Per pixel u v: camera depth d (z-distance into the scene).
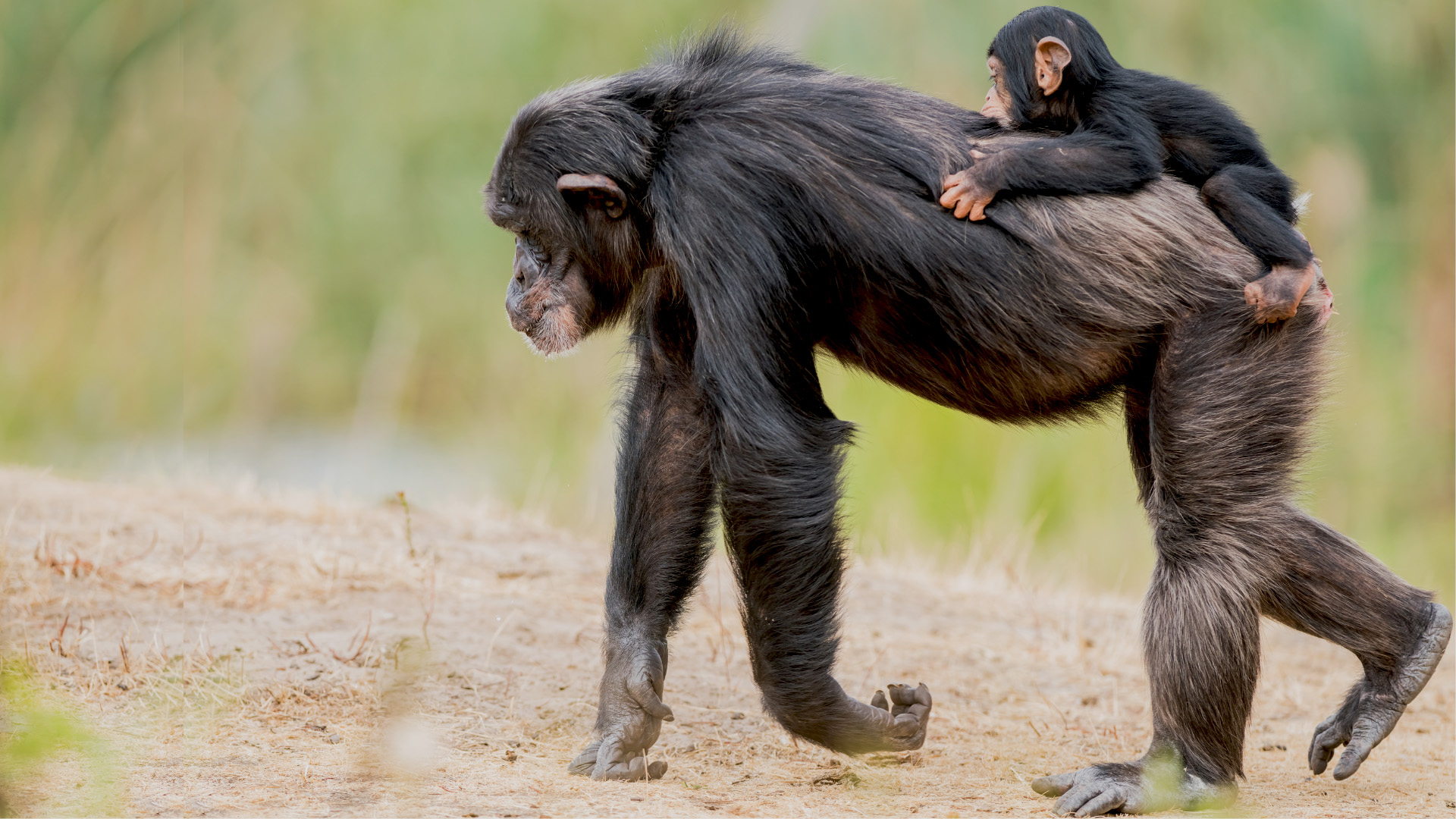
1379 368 28.33
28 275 28.52
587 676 11.42
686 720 10.87
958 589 16.56
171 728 9.41
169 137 29.98
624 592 9.49
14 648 10.31
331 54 31.25
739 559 9.05
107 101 30.06
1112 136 9.23
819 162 9.17
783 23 28.67
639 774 9.09
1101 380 9.41
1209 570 8.89
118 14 30.06
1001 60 9.72
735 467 8.94
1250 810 8.87
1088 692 12.67
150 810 7.68
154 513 15.16
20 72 29.58
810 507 8.94
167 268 29.38
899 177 9.20
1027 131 9.56
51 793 7.92
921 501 24.20
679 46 10.30
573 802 8.30
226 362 29.64
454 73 30.88
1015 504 24.33
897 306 9.31
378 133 30.84
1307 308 9.11
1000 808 8.82
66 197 29.28
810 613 9.02
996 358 9.31
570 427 28.34
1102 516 24.34
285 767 8.74
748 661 12.72
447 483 27.27
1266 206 9.11
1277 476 9.06
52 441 27.47
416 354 29.91
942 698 12.07
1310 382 9.12
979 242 9.09
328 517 15.83
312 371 30.23
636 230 9.66
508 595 13.63
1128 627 15.40
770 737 10.52
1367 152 29.45
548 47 30.62
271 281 30.28
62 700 9.63
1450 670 14.75
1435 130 29.53
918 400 24.97
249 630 11.69
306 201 30.80
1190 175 9.41
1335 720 9.86
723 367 8.95
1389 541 26.81
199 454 27.52
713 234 9.05
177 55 30.39
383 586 13.34
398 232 30.73
